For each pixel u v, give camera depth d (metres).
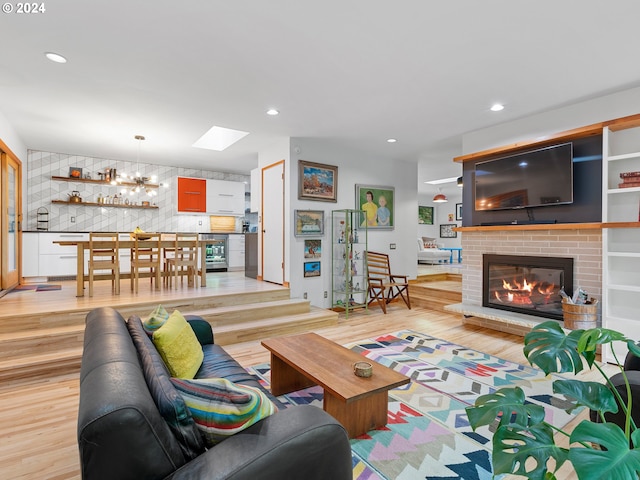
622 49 2.57
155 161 6.64
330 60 2.75
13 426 2.22
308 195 5.14
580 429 0.89
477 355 3.50
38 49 2.56
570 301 3.40
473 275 4.62
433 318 5.11
